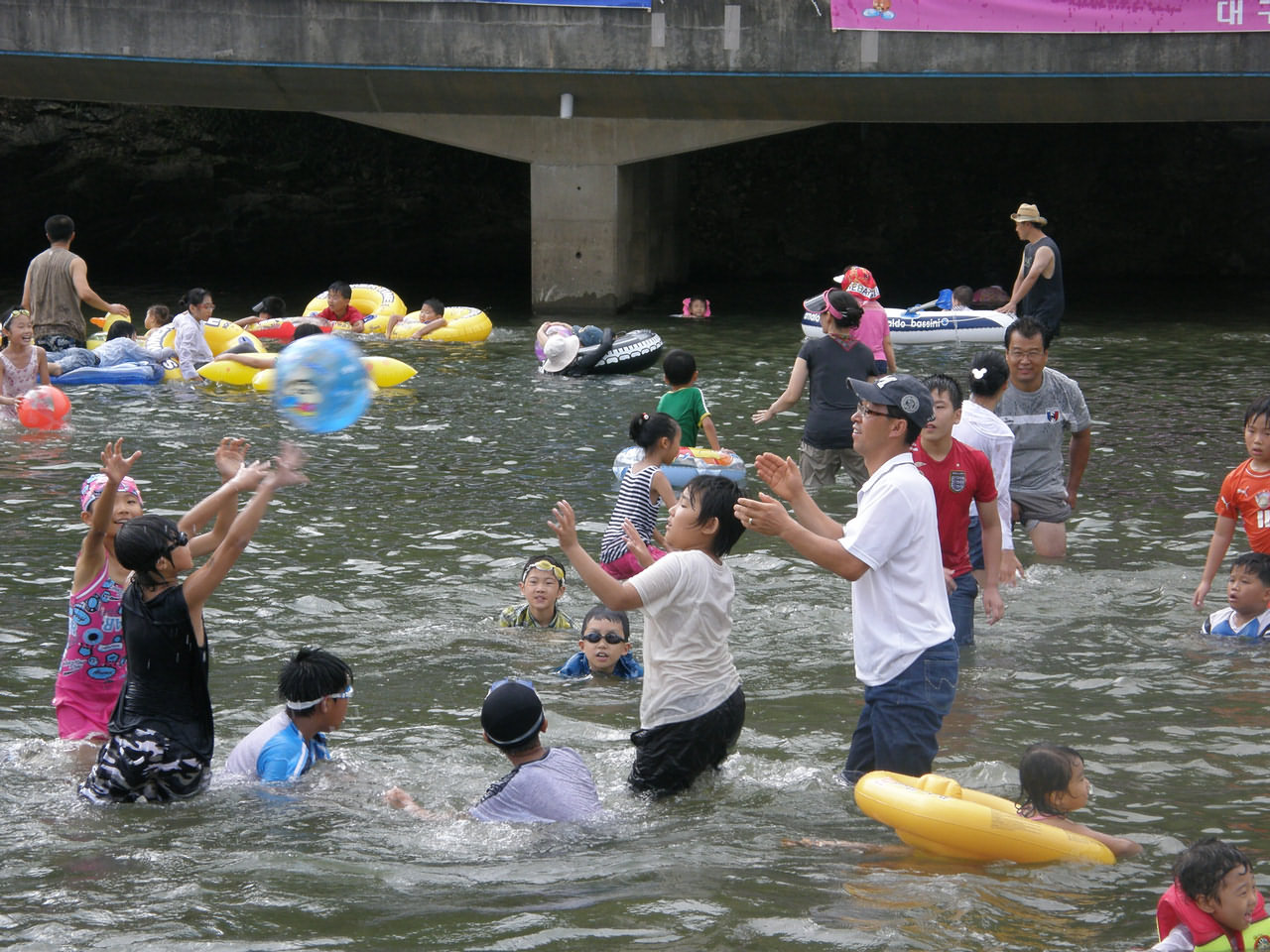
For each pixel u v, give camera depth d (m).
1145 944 6.52
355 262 46.44
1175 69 30.27
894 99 32.06
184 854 7.62
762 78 32.00
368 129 46.16
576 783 8.27
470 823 8.04
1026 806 7.89
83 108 45.41
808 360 15.91
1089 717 9.83
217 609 12.25
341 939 6.61
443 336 29.86
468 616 12.24
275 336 29.78
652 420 12.95
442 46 32.75
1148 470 17.77
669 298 39.72
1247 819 8.09
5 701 10.09
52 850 7.65
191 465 17.80
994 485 10.76
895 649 8.09
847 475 17.73
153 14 32.81
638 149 35.00
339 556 13.95
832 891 7.11
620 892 7.12
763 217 46.50
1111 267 45.66
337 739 9.48
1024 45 30.75
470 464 18.23
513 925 6.73
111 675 9.44
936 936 6.59
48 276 25.06
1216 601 12.60
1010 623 11.99
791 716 9.97
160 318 26.47
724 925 6.71
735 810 8.28
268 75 33.31
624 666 10.91
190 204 46.06
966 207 46.16
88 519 9.44
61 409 19.88
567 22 32.38
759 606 12.60
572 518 8.12
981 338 30.92
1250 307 36.91
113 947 6.52
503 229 46.38
